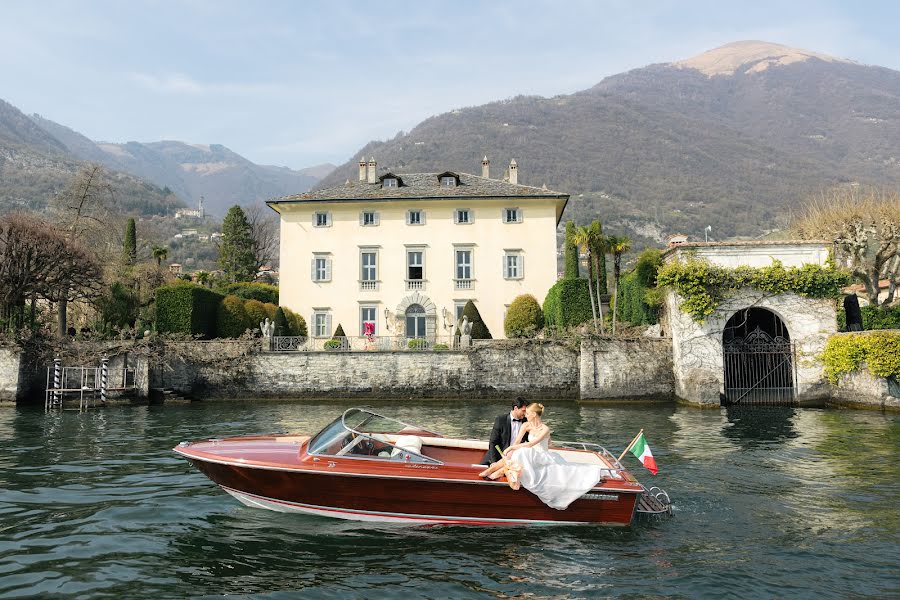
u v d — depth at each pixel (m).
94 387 30.98
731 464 14.91
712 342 28.50
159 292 35.41
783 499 11.80
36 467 14.93
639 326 32.91
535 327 37.28
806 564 8.67
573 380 32.44
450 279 42.25
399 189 44.34
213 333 38.19
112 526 10.31
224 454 11.20
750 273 28.22
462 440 11.86
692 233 172.75
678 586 8.04
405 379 32.97
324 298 42.38
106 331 35.34
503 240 42.38
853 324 29.06
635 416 25.03
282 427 22.28
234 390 33.41
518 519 10.44
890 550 9.15
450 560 8.96
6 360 30.81
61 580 8.12
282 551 9.27
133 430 21.53
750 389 28.88
